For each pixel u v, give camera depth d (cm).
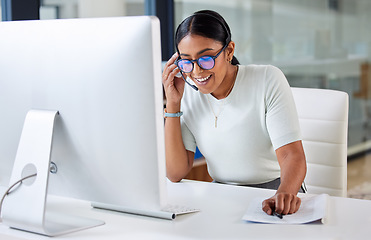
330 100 207
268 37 409
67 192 139
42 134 132
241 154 188
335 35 405
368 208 149
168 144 187
